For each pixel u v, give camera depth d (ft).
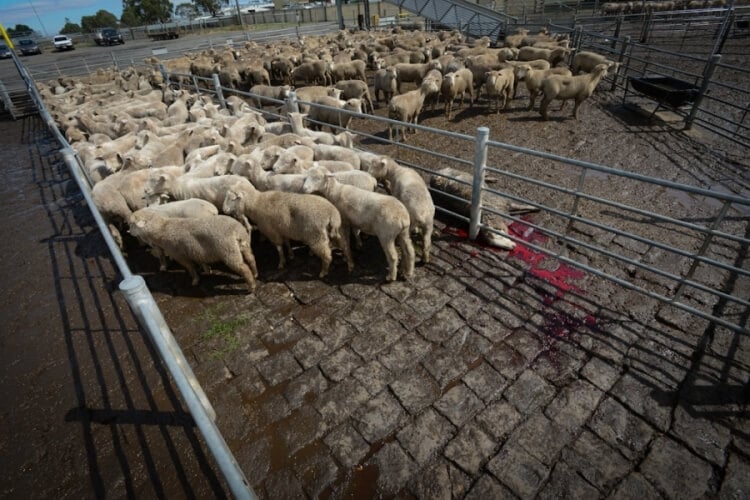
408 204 17.92
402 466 11.35
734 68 29.30
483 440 11.84
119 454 12.33
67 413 13.78
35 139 48.65
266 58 67.56
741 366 13.43
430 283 18.17
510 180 26.84
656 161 28.71
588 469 10.95
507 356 14.38
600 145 31.83
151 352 15.98
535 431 11.96
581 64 47.11
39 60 122.83
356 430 12.37
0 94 64.80
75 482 11.75
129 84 60.13
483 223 20.61
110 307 18.75
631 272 17.99
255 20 203.62
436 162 30.91
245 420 12.91
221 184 21.33
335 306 17.38
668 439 11.48
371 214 17.13
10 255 23.73
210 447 6.85
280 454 11.87
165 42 148.97
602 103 42.37
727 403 12.31
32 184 34.58
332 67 54.95
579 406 12.53
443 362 14.34
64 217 28.02
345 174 20.93
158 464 12.00
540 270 18.53
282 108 39.63
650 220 21.71
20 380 15.25
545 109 37.55
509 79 38.73
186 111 39.17
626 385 13.05
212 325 16.89
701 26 65.72
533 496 10.50
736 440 11.34
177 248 17.89
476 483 10.84
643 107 39.27
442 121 39.88
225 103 41.68
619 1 109.19
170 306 18.25
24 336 17.44
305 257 20.94
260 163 24.18
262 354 15.30
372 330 15.96
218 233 17.02
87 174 24.57
